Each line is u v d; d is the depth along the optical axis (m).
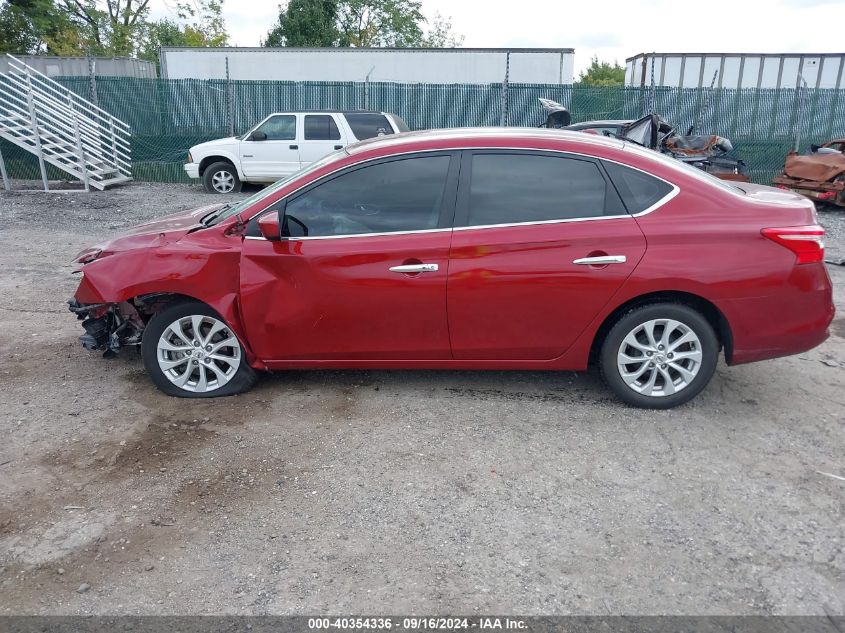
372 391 4.69
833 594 2.80
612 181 4.15
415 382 4.83
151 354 4.53
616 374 4.30
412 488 3.54
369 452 3.90
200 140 18.12
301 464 3.78
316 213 4.30
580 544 3.11
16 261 8.48
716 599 2.77
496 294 4.14
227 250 4.32
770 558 3.01
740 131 17.91
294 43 33.97
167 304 4.55
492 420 4.27
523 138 4.27
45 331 5.92
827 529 3.21
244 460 3.82
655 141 12.48
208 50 19.67
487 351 4.30
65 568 2.96
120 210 12.70
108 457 3.84
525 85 17.80
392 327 4.27
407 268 4.13
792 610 2.71
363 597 2.78
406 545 3.10
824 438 4.07
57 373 5.02
